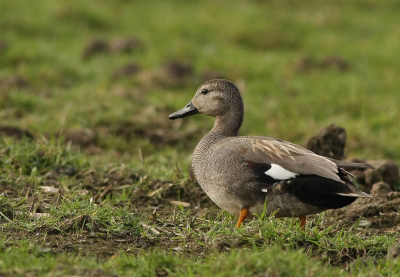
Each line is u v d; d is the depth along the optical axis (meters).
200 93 9.94
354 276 6.83
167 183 10.45
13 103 14.91
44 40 20.59
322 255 7.58
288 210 8.15
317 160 7.96
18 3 22.67
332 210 9.49
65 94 15.82
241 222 8.41
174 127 14.76
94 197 9.55
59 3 23.17
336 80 18.41
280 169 8.02
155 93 16.53
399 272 6.80
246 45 22.27
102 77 17.81
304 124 15.52
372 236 8.29
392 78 19.08
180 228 8.49
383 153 14.66
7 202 8.62
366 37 24.11
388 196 9.64
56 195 9.57
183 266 6.88
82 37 21.44
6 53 18.31
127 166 11.12
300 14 25.73
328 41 22.72
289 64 19.97
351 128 15.15
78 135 13.37
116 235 7.96
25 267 6.60
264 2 27.17
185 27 22.58
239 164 8.29
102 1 24.89
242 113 9.85
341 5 27.72
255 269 6.57
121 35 21.84
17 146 11.08
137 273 6.67
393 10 27.81
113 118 14.41
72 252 7.42
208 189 8.69
